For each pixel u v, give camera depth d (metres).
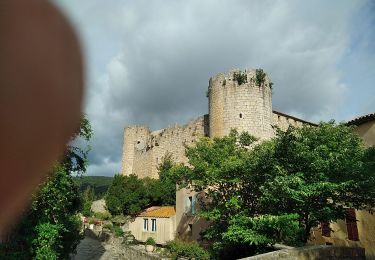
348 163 16.03
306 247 13.02
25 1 0.59
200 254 23.30
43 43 0.60
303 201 15.64
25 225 11.54
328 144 17.33
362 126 22.48
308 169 16.92
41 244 12.08
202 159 22.77
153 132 78.31
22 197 0.58
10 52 0.56
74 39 0.65
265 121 44.75
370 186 15.89
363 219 21.30
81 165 13.76
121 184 51.78
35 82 0.58
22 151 0.58
